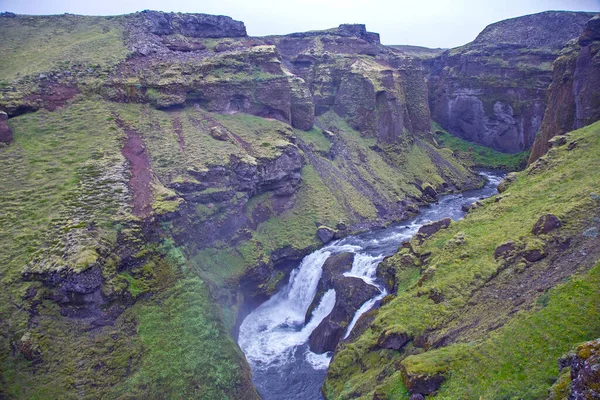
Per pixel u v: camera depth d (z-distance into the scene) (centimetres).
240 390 3706
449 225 4575
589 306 2681
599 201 3591
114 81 6062
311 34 11162
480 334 2988
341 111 9631
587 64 6769
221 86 6975
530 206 4200
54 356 3216
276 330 4991
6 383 3011
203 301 4069
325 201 6938
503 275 3456
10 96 5262
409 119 10069
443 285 3612
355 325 4072
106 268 3684
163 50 7338
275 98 7619
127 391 3272
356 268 5128
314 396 3844
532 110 10700
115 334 3503
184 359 3609
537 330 2709
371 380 3334
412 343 3384
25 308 3328
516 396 2431
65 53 6412
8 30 7206
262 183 6194
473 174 9981
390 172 8588
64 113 5472
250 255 5381
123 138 5334
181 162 5400
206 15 8838
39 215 3953
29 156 4672
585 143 4794
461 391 2648
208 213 5206
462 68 12256
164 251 4206
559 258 3288
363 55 10731
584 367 1806
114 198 4319
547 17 12069
